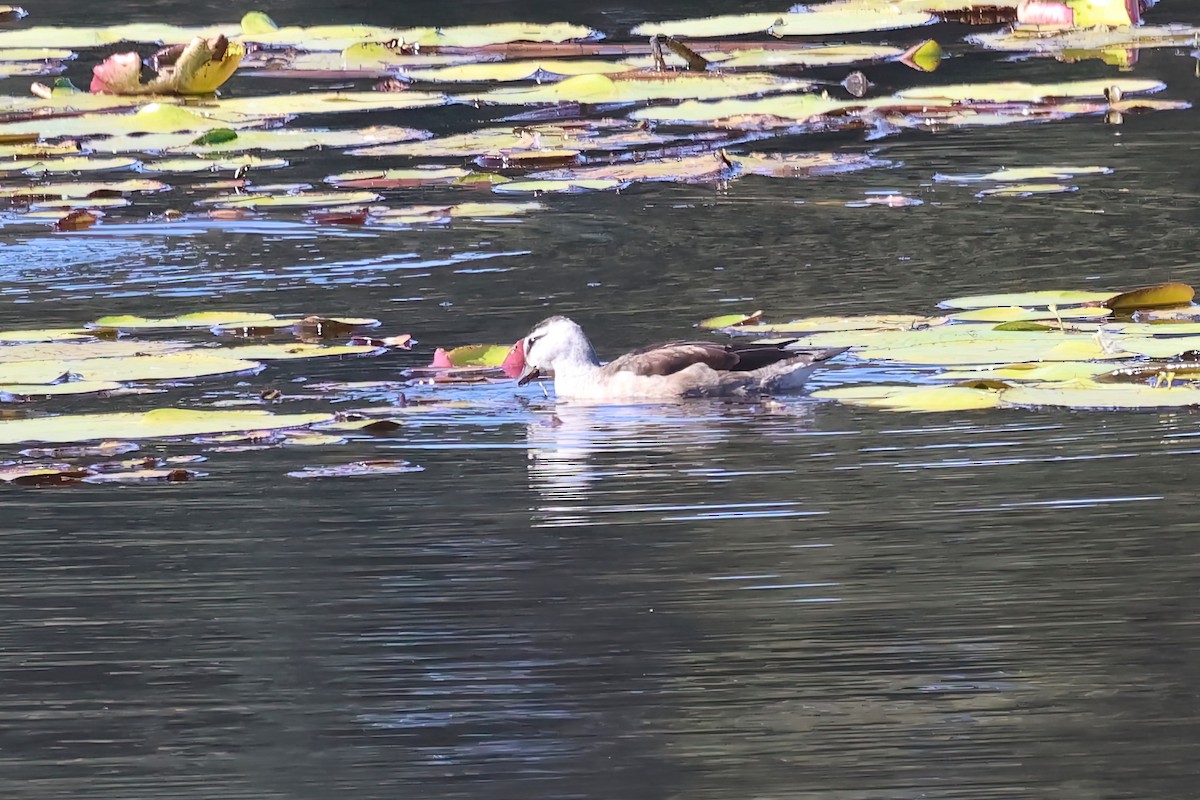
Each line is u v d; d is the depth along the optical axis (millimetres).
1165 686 9508
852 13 35781
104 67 29078
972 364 14688
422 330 16812
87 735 9359
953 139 25234
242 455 13383
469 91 29812
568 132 26281
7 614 10719
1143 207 20766
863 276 18219
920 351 14984
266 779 8867
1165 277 17734
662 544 11508
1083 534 11430
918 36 34156
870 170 23469
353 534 11805
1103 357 14445
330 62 32156
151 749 9211
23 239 20766
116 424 13430
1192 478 12266
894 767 8805
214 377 15336
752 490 12359
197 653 10164
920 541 11422
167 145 25469
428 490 12547
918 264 18641
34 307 17828
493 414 14266
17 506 12453
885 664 9867
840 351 14578
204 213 21953
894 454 12969
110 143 25891
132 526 12008
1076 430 13406
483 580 11039
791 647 10094
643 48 32625
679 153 24797
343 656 10141
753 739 9109
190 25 35750
